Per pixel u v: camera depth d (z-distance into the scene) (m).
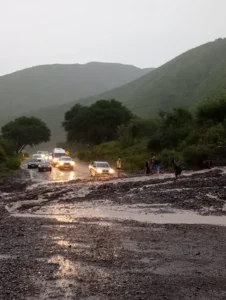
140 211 19.86
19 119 122.88
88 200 24.05
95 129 92.38
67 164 54.53
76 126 96.50
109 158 65.69
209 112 56.00
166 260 10.62
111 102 101.12
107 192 27.02
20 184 34.81
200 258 10.85
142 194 25.20
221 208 20.30
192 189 26.36
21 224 16.30
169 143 55.34
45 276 9.16
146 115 164.12
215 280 8.99
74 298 7.84
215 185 27.48
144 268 9.88
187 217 18.08
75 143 109.12
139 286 8.55
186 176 34.41
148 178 35.97
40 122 123.75
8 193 29.69
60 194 26.92
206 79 184.75
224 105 55.00
